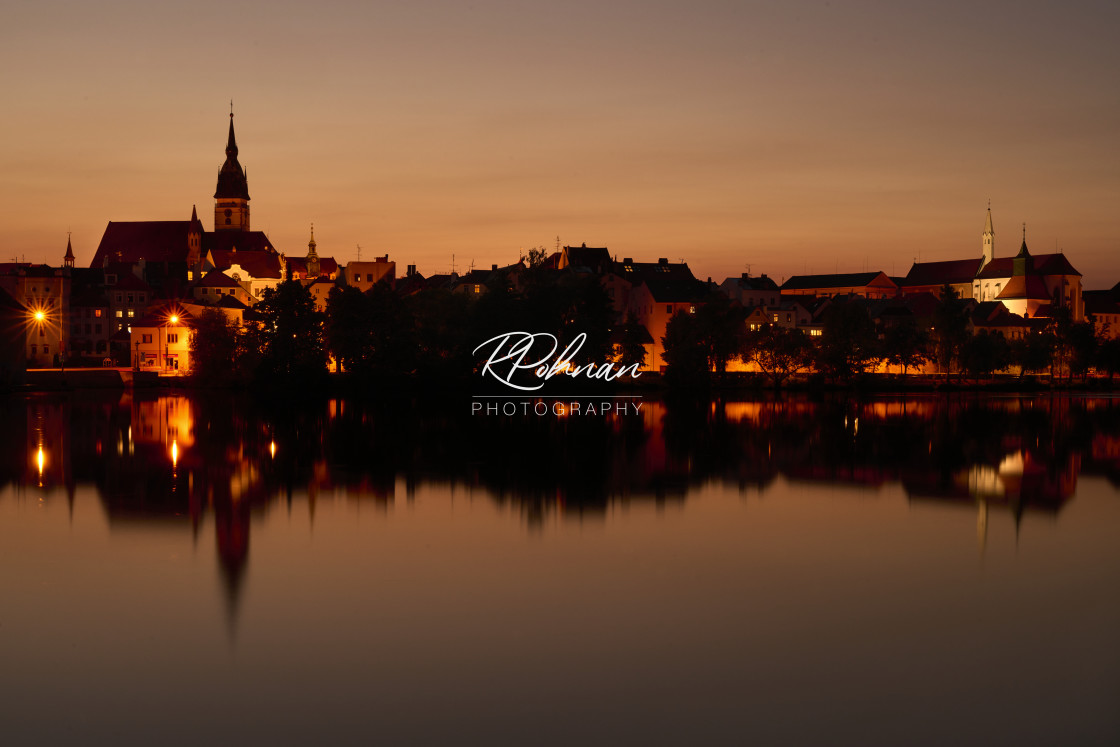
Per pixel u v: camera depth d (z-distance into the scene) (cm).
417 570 4100
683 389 17425
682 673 2991
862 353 18812
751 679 2950
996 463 7669
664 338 18538
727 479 6644
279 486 6156
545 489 6138
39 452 7731
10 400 13400
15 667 3005
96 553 4347
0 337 14750
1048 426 11044
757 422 11106
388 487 6144
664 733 2609
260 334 16512
